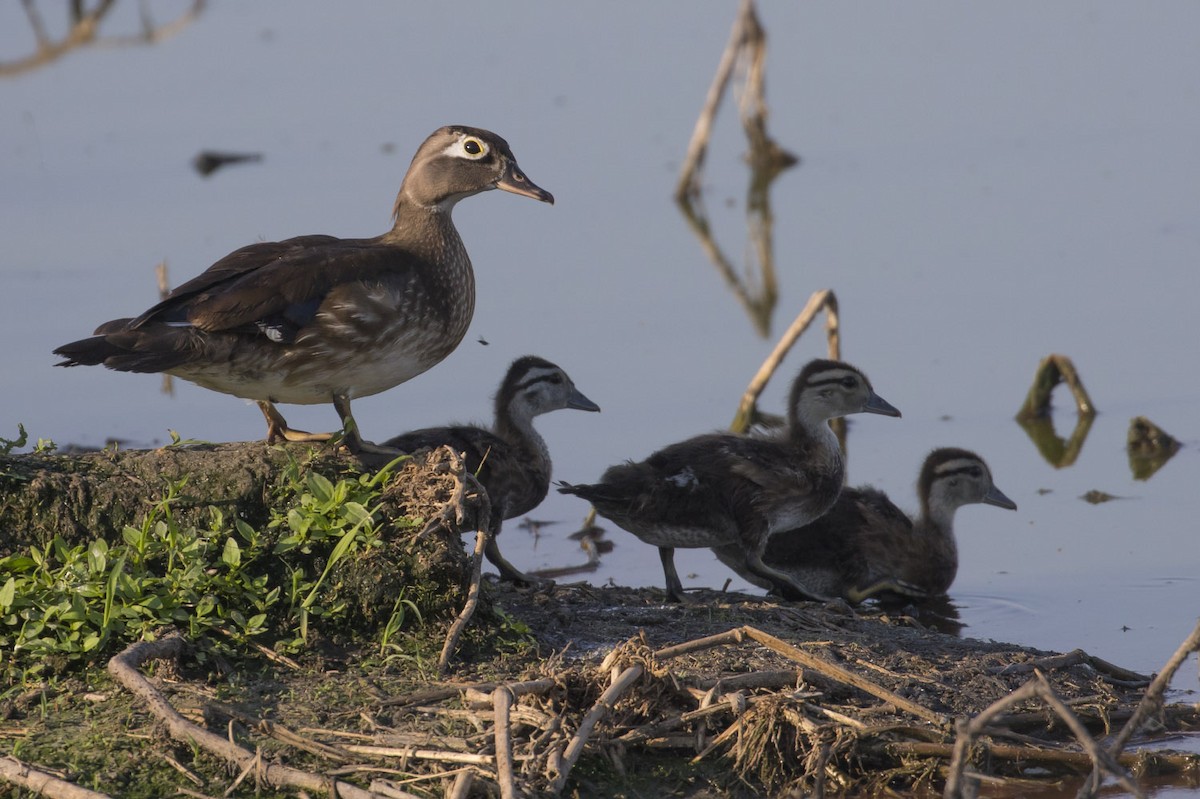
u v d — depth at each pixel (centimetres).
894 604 1605
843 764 1086
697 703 1092
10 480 1188
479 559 1186
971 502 1638
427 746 1003
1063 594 1536
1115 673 1283
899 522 1652
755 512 1595
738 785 1052
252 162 2864
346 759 1003
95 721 1040
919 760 1088
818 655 1234
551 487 1852
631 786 1036
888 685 1188
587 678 1073
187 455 1240
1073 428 1986
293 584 1145
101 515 1192
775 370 2069
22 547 1173
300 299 1297
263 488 1216
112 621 1102
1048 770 1124
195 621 1114
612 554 1700
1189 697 1261
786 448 1656
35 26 3522
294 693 1083
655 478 1545
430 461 1227
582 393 1880
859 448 1956
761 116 3108
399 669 1123
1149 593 1527
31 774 974
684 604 1416
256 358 1287
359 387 1362
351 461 1251
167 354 1244
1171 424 1962
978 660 1266
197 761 1004
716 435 1659
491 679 1113
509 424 1659
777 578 1599
